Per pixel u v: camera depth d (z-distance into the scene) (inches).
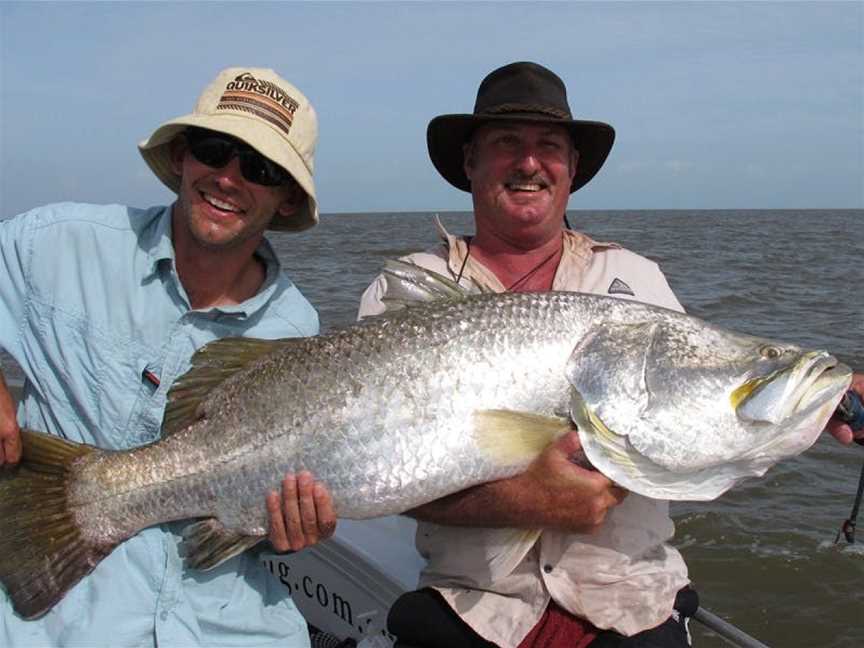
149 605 53.8
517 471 53.1
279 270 59.4
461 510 55.0
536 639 57.8
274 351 54.6
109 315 55.5
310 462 52.7
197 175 53.7
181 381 54.4
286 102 55.0
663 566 58.6
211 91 55.3
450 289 56.9
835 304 317.4
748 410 53.1
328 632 74.7
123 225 56.5
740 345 55.2
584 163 73.1
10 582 52.3
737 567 114.0
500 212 65.4
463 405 52.7
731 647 98.4
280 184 54.8
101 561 53.6
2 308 56.7
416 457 52.7
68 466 52.6
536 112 64.0
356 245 690.8
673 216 2588.6
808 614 104.3
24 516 52.4
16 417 55.7
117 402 55.2
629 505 58.4
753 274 431.5
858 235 995.3
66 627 52.5
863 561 114.0
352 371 53.1
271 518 52.7
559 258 67.8
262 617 56.9
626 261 66.4
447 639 59.0
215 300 57.7
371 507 53.1
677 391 53.7
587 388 53.5
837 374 53.4
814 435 53.4
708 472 54.7
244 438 53.2
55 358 55.6
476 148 67.6
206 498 53.3
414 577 69.1
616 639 57.6
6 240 56.6
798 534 121.3
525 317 54.1
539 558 57.6
